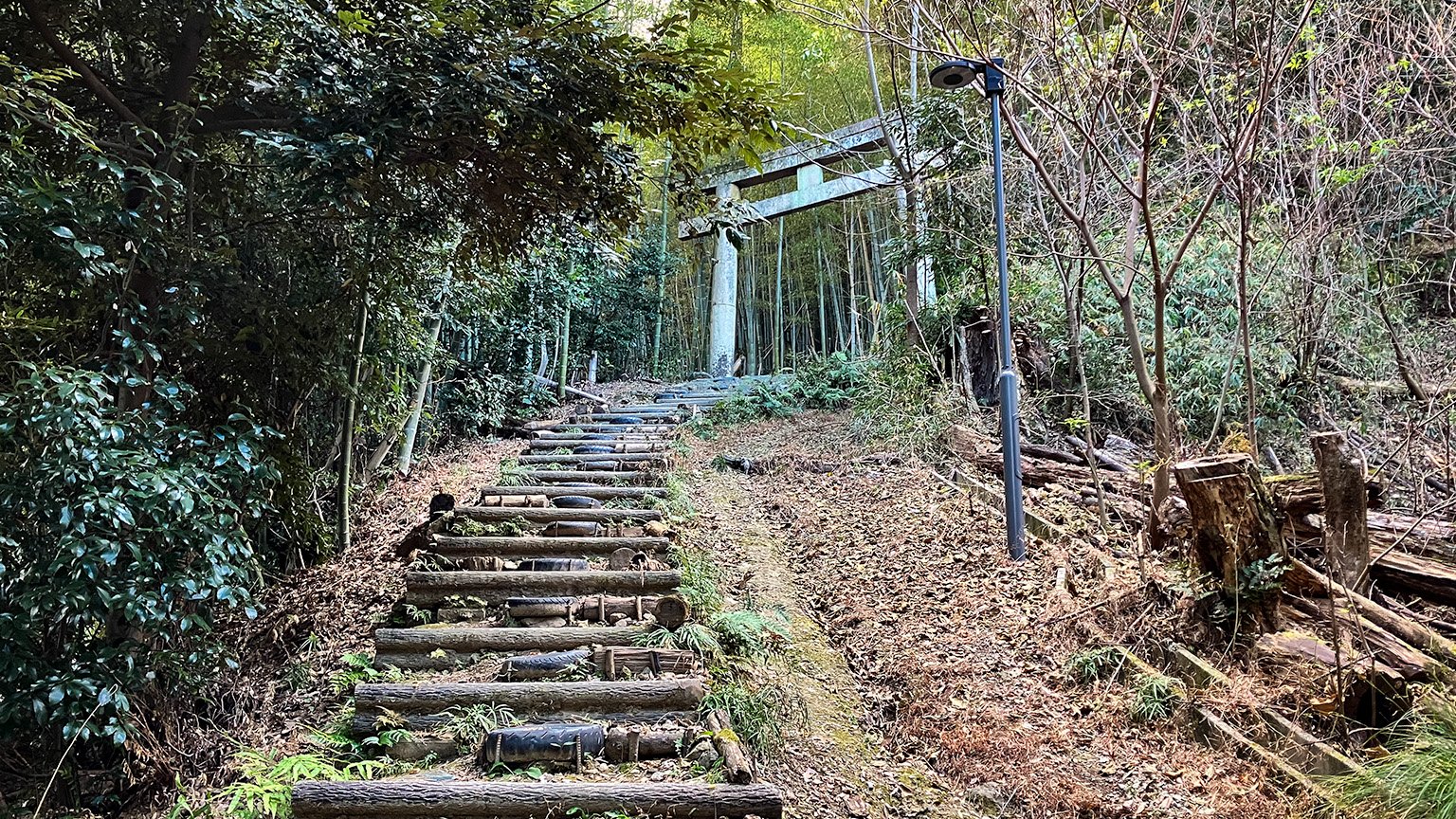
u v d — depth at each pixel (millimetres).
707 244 15523
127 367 2926
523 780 2672
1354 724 2650
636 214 4398
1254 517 3098
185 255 3432
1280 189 4414
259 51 3652
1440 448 4086
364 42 3383
